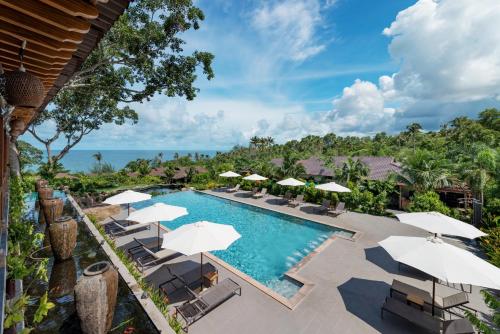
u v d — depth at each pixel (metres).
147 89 14.91
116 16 3.14
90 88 16.44
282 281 8.41
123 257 7.82
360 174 23.48
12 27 2.37
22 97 2.55
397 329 5.79
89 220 11.52
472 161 17.70
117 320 5.14
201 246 6.44
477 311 6.15
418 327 5.84
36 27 2.34
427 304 6.20
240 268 9.89
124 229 11.53
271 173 27.78
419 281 7.95
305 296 7.09
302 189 21.30
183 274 7.34
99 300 4.23
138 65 13.20
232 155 98.12
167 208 9.84
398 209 20.00
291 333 5.63
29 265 7.08
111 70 15.43
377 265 9.05
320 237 13.20
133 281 6.40
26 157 34.94
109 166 52.31
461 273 5.09
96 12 2.31
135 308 5.54
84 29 2.42
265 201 20.64
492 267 5.39
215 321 5.95
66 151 28.86
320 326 5.87
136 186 30.42
